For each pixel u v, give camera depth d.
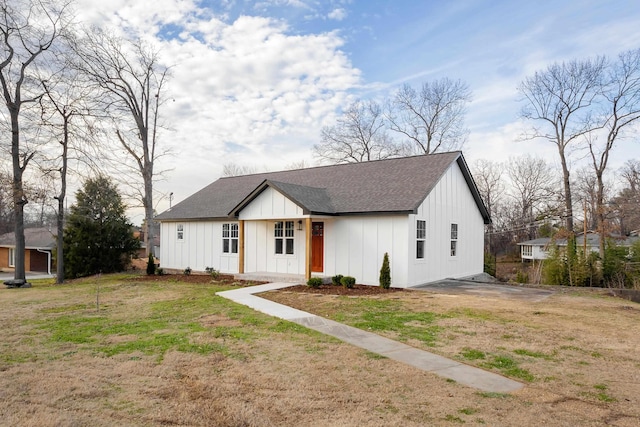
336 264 16.58
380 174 18.56
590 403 4.85
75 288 17.00
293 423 4.27
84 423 4.18
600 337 7.88
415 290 14.38
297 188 16.92
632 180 36.44
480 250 22.08
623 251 19.19
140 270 26.31
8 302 13.00
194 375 5.72
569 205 31.47
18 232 20.09
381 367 6.11
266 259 18.95
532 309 10.67
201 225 21.70
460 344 7.38
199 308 10.95
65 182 21.14
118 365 6.16
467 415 4.48
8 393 5.02
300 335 8.00
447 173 18.20
